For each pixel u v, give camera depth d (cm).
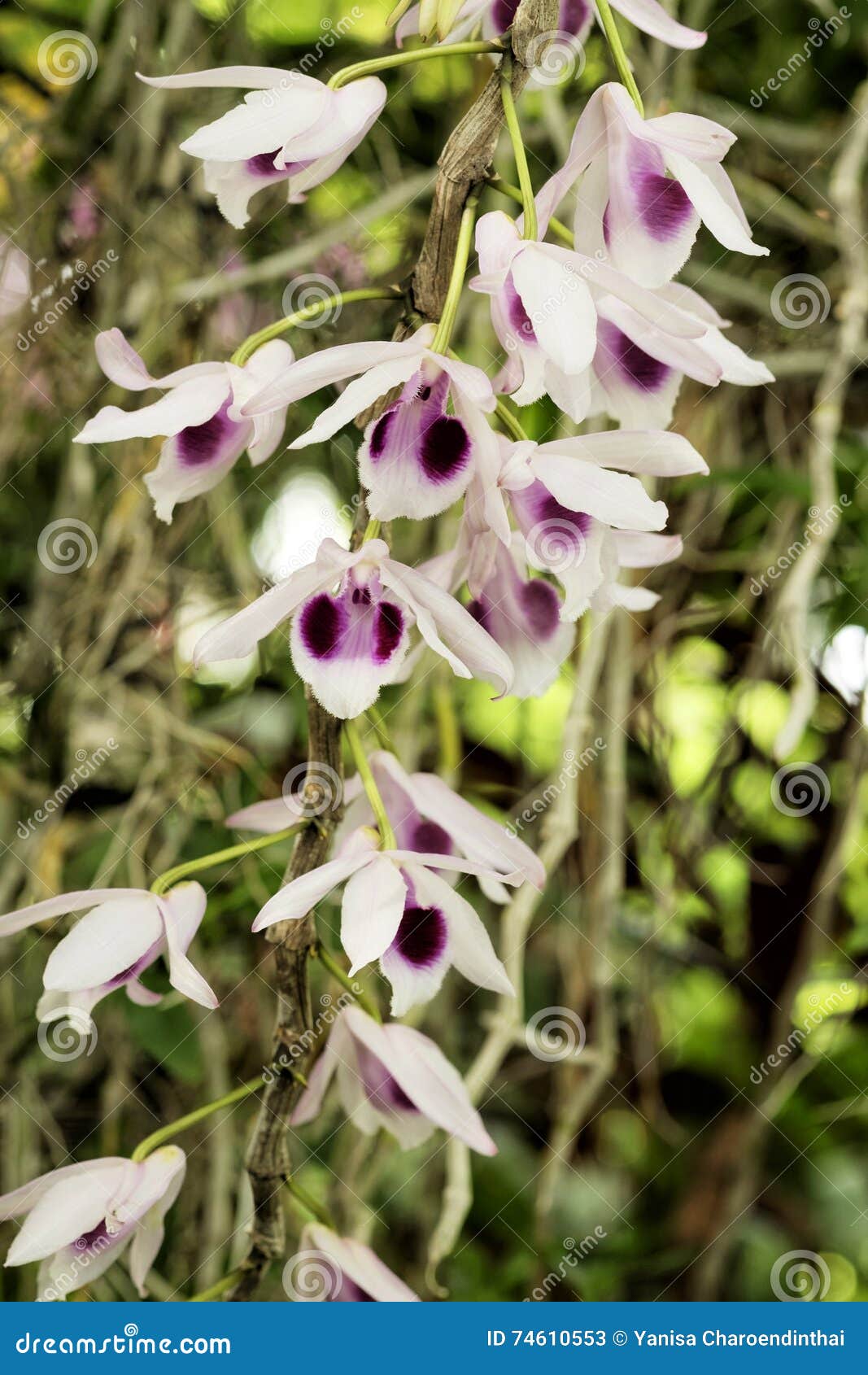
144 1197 59
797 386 85
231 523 83
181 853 81
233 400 58
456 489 56
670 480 83
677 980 95
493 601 59
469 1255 94
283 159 57
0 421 82
